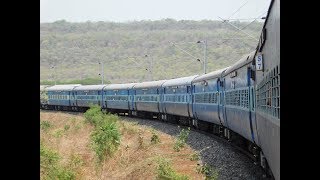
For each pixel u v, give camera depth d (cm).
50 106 7206
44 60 16325
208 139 2762
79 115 5706
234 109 2189
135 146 2542
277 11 738
